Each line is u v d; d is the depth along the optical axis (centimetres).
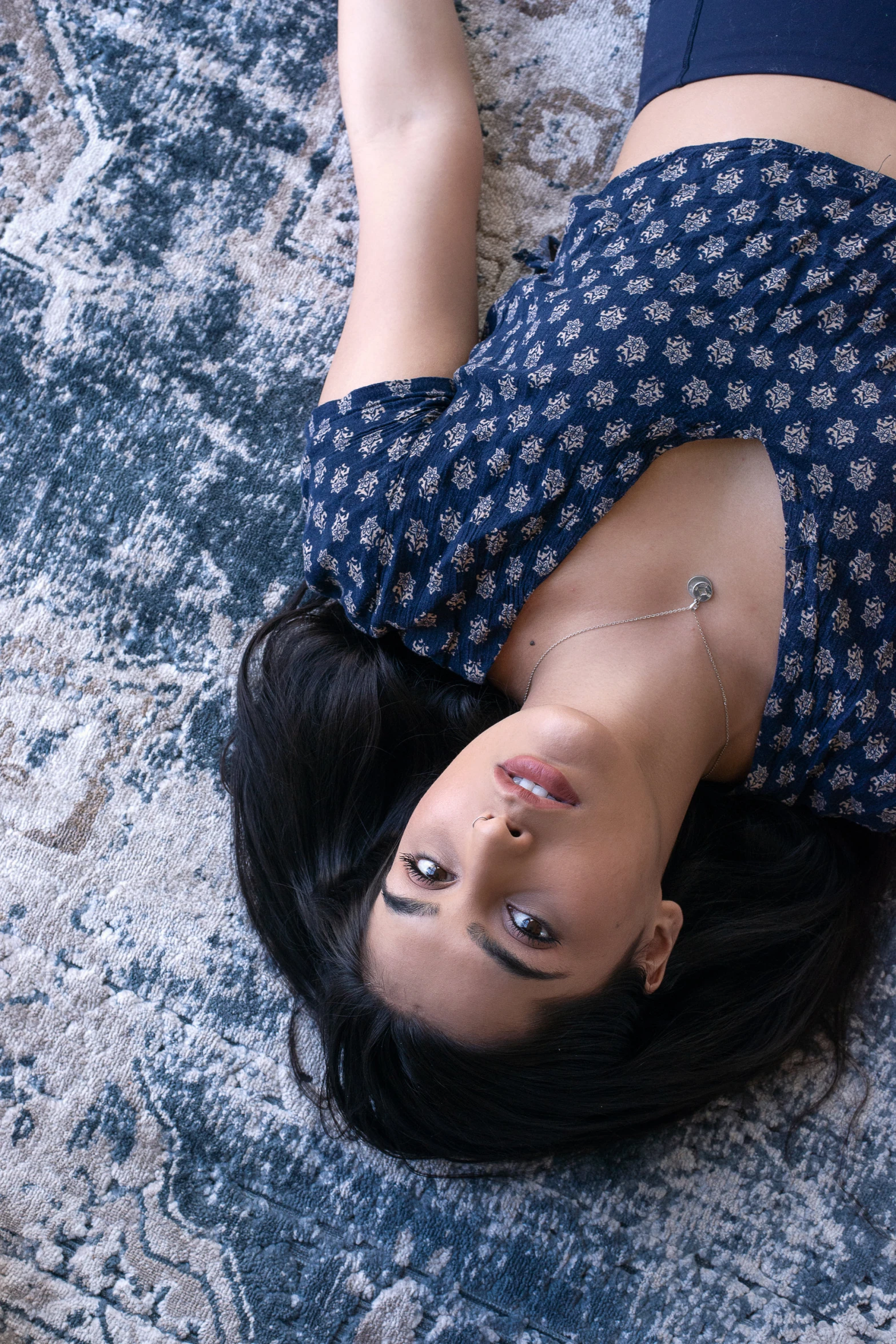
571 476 94
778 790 103
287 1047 121
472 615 100
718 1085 110
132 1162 120
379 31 111
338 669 111
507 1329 117
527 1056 94
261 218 127
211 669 125
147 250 127
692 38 102
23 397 126
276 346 127
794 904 111
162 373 127
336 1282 118
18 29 127
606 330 93
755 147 95
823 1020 116
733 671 97
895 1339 115
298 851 109
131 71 127
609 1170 119
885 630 94
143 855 124
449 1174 117
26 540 126
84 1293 118
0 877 123
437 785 90
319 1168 120
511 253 127
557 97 128
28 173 127
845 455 90
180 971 122
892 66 96
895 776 100
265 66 128
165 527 126
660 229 95
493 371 96
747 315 92
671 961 108
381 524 97
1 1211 119
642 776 90
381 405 100
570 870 83
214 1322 117
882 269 93
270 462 126
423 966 88
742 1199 118
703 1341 116
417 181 107
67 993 122
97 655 125
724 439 94
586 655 97
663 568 96
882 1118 118
